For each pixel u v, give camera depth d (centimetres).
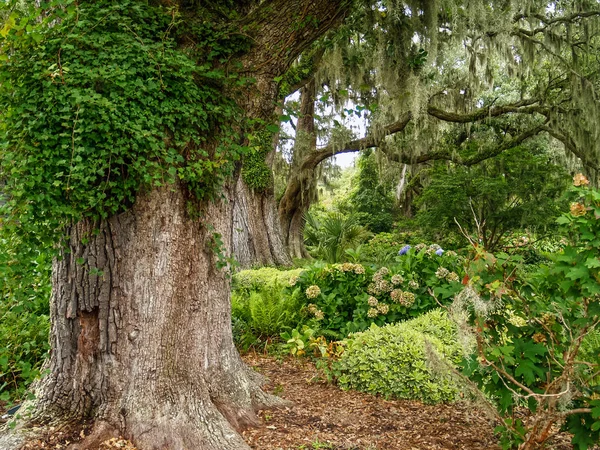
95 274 323
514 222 1220
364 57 1104
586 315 264
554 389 265
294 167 1448
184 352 337
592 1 1134
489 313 293
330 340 590
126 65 296
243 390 367
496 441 343
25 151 278
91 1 316
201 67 321
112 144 286
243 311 634
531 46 1165
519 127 1503
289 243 1491
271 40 351
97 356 328
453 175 1280
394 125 1305
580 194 254
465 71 1364
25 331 420
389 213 2395
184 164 329
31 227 273
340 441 334
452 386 402
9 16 284
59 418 323
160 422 314
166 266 332
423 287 586
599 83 1226
